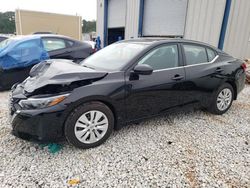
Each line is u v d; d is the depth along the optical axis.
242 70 4.06
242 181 2.17
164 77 3.03
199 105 3.60
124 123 2.88
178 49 3.28
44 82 2.45
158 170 2.30
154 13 9.91
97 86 2.54
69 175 2.19
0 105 4.11
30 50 5.14
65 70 2.64
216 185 2.10
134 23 10.79
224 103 3.90
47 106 2.32
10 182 2.06
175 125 3.39
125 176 2.20
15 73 4.97
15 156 2.47
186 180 2.16
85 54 6.06
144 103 2.94
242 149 2.75
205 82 3.49
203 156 2.57
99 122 2.65
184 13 8.73
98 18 13.33
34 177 2.14
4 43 5.59
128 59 2.92
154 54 3.04
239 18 7.77
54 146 2.60
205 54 3.62
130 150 2.65
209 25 7.83
